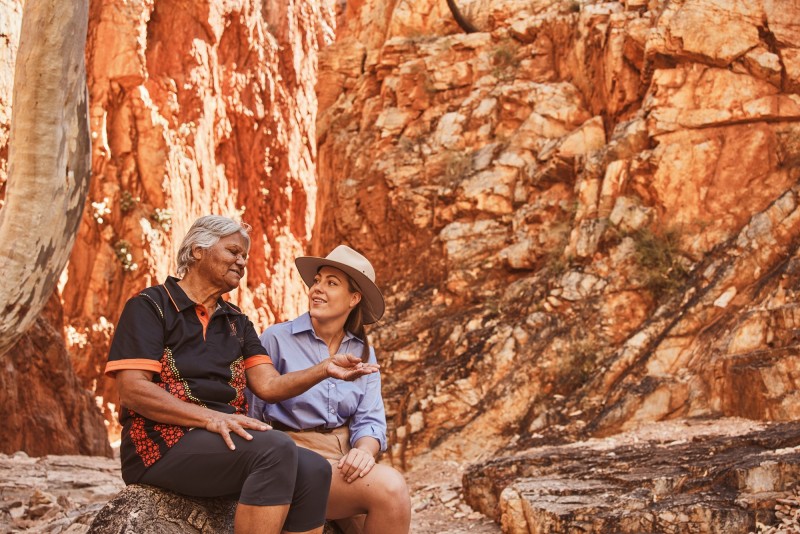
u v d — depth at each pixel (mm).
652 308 9195
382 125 14031
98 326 17797
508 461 6590
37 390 10133
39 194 4758
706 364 7805
